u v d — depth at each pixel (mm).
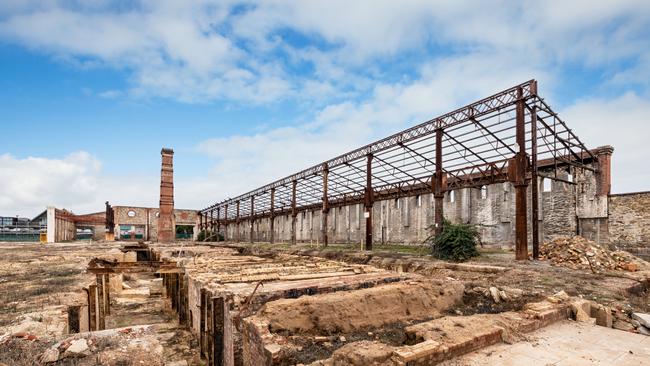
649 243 17484
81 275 14750
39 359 5422
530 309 7668
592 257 13922
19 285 12211
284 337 6773
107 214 56656
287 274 11461
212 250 31609
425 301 9227
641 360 5539
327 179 30203
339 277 10828
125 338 6395
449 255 16938
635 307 8586
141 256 35750
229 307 8031
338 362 5195
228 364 7977
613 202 18781
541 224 21594
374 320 8156
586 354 5766
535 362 5410
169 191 57312
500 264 14344
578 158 19438
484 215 23906
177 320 13281
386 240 31844
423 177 22469
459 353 5621
